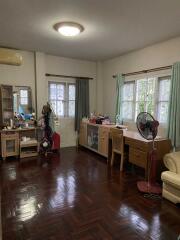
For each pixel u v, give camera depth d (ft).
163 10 8.26
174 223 6.86
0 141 14.05
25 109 15.58
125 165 12.55
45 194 8.82
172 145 11.34
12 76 14.92
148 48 13.44
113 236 6.14
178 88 10.98
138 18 9.04
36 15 8.78
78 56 16.62
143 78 14.03
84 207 7.79
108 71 17.78
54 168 12.27
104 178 10.84
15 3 7.72
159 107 13.00
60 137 17.58
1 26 10.05
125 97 15.88
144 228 6.56
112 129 12.84
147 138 9.76
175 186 7.97
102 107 18.85
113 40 12.19
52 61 16.43
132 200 8.44
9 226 6.53
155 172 10.11
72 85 17.75
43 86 15.93
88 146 16.58
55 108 17.11
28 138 15.07
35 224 6.66
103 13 8.55
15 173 11.33
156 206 7.98
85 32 10.82
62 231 6.32
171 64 11.86
